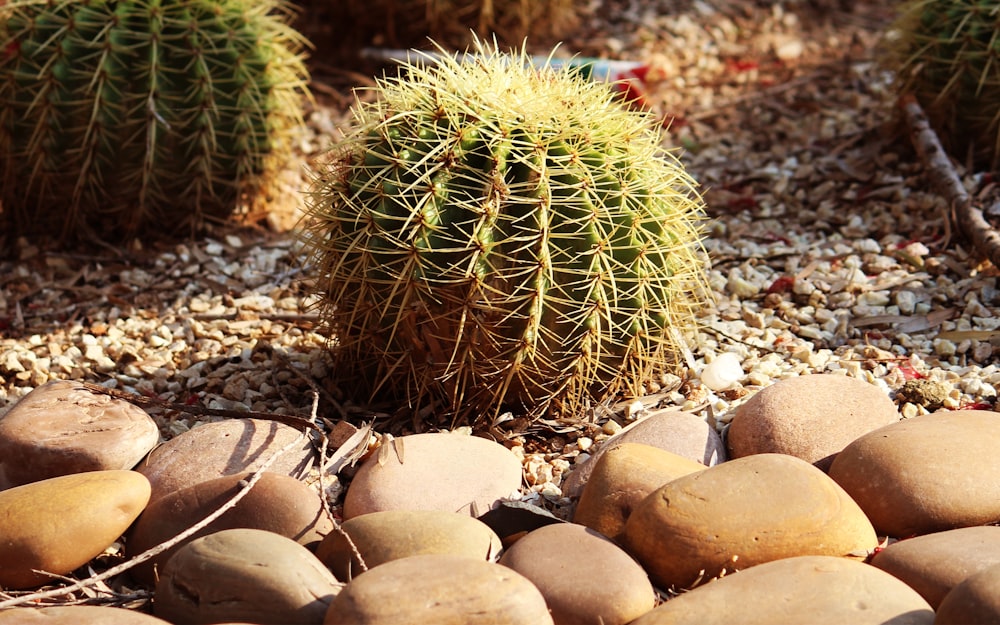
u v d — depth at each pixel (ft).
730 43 9.51
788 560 4.61
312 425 5.20
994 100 6.89
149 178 6.70
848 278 6.33
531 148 5.18
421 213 5.15
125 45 6.51
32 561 4.76
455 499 5.02
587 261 5.20
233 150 6.82
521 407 5.47
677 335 5.65
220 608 4.58
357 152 5.37
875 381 5.66
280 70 6.93
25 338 6.27
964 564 4.61
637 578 4.63
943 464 4.91
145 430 5.20
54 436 5.11
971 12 6.84
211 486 4.94
